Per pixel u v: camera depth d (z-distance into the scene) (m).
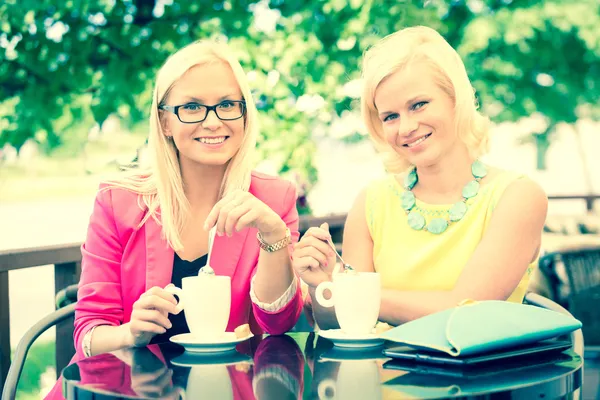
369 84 1.72
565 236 3.97
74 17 5.54
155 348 1.36
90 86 5.51
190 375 1.13
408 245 1.77
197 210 1.78
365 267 1.83
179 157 1.78
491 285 1.58
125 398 1.00
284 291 1.56
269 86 5.30
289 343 1.38
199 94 1.66
